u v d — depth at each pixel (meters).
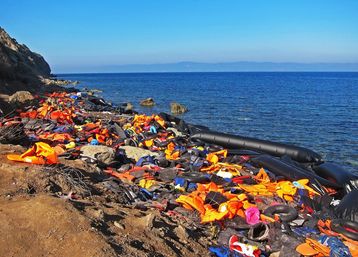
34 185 7.39
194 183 10.55
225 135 17.77
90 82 121.12
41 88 40.84
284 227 7.84
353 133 26.33
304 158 15.38
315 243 7.34
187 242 6.75
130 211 7.34
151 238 6.18
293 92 66.94
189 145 16.73
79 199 7.32
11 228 5.44
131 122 21.48
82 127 17.89
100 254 5.09
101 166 11.77
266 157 13.58
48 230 5.51
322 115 35.50
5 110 21.27
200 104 45.31
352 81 124.12
